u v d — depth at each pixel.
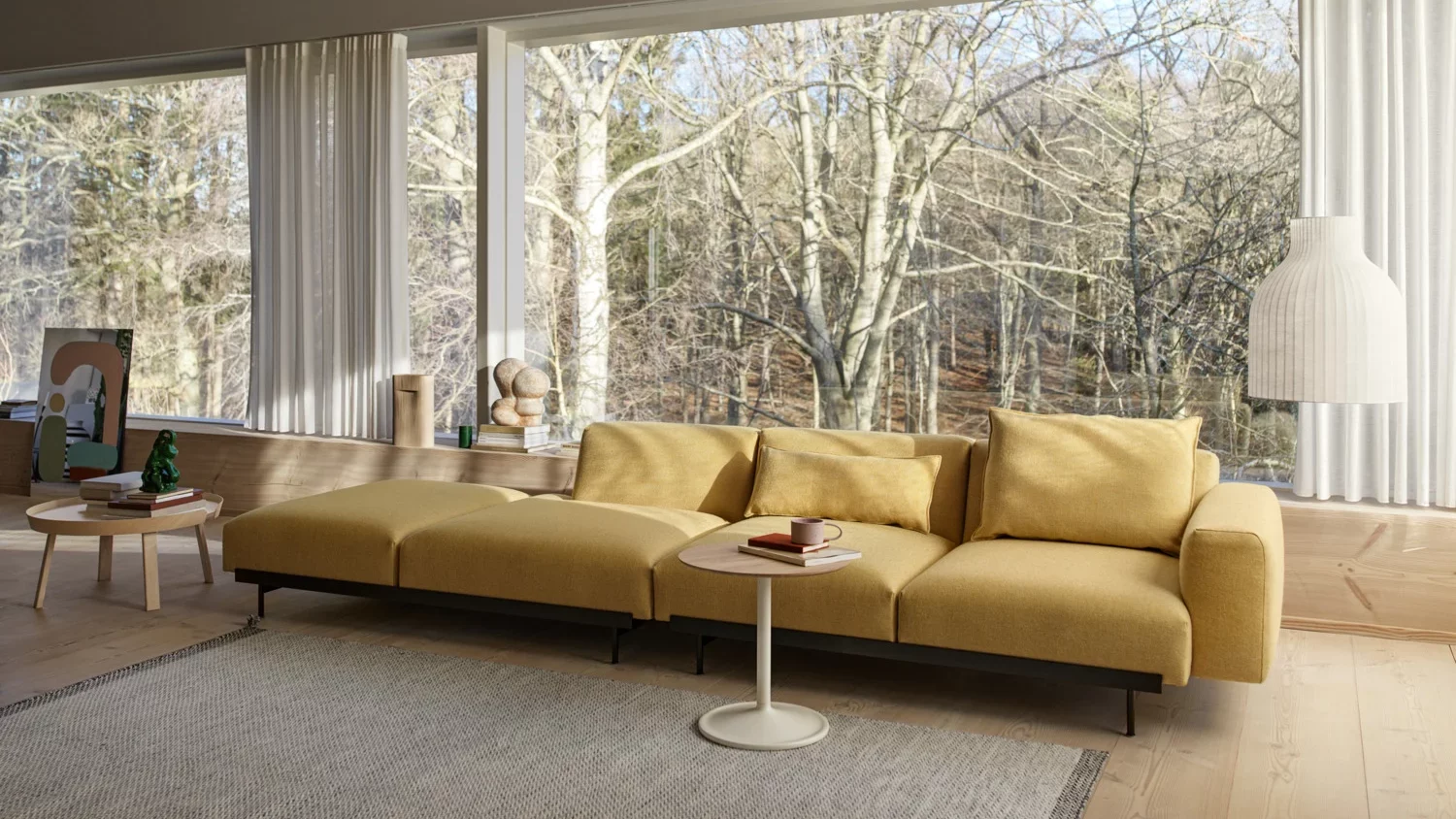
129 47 6.55
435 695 3.57
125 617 4.44
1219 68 7.48
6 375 10.51
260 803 2.76
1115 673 3.27
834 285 8.57
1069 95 7.83
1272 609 3.22
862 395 8.50
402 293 6.11
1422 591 4.17
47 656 3.94
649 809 2.74
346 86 6.07
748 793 2.84
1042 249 7.93
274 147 6.31
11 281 10.50
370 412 6.13
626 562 3.87
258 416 6.48
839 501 4.35
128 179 10.31
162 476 4.61
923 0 5.21
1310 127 4.36
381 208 6.04
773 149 8.72
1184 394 7.58
